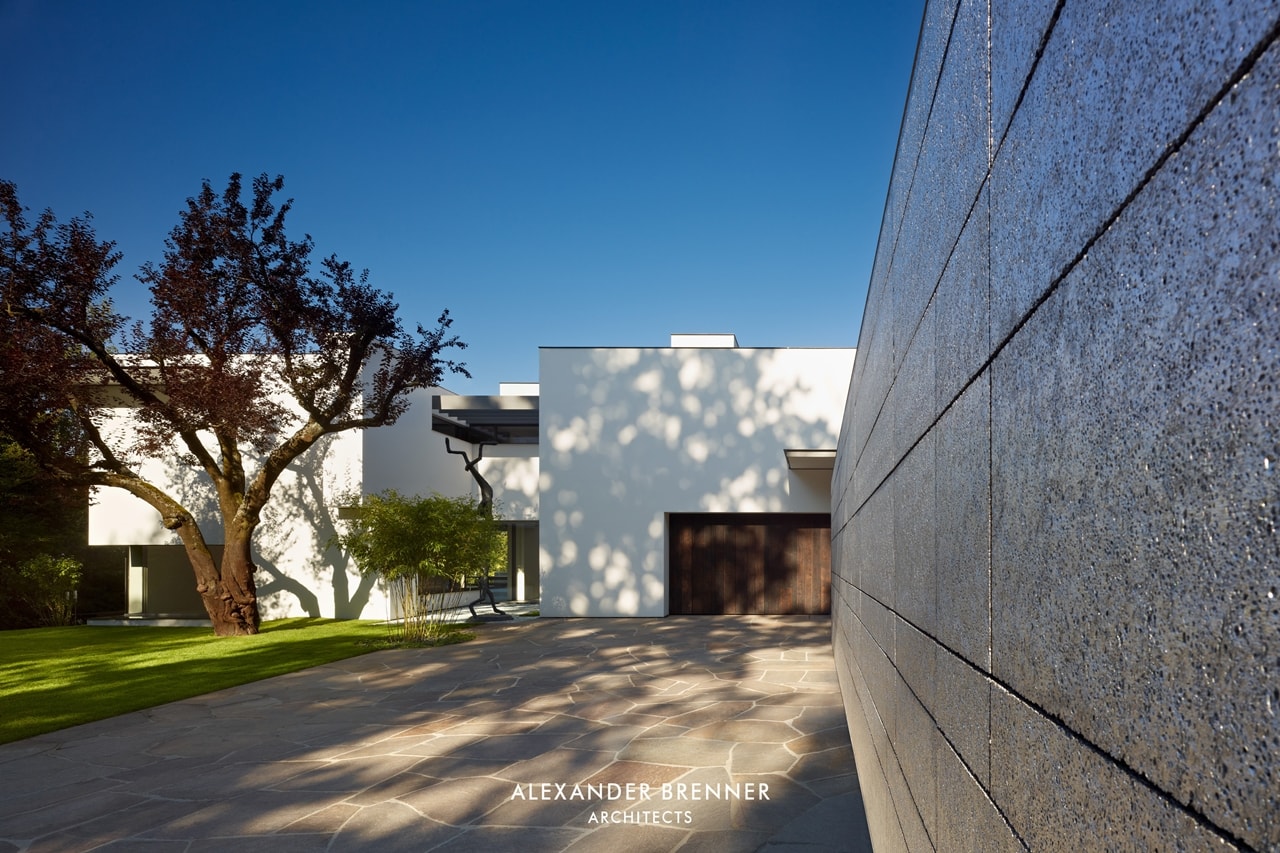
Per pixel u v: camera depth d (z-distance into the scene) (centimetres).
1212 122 52
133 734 667
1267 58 45
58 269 1098
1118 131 70
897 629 249
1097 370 75
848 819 437
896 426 259
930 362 185
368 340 1302
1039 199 95
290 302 1226
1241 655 48
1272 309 45
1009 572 107
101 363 1218
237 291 1227
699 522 1598
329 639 1242
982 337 127
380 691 840
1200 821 54
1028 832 95
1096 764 73
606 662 1012
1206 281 53
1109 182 72
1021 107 103
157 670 975
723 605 1580
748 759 564
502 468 2011
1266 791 45
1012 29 107
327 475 1541
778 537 1584
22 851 418
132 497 1600
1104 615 72
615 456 1577
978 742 125
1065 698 83
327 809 473
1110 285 71
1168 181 59
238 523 1307
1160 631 60
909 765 212
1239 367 49
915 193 213
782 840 409
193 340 1233
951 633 150
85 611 1934
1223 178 51
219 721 711
